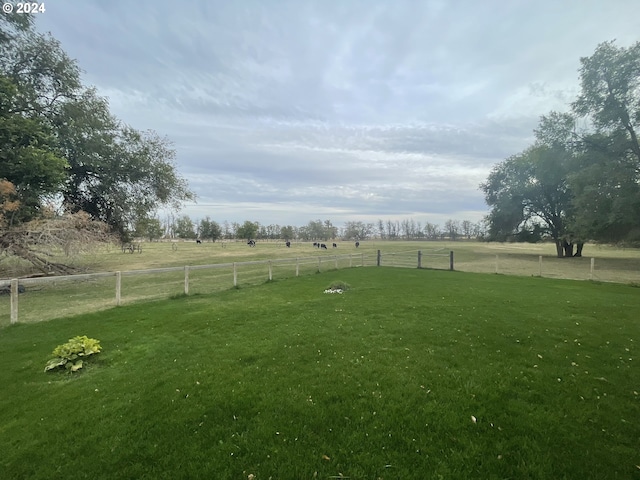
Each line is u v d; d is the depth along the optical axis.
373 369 4.41
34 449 2.87
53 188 13.87
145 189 20.53
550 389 3.82
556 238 35.00
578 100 22.41
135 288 12.76
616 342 5.54
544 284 13.10
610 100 20.58
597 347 5.29
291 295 10.47
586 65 21.55
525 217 37.31
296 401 3.57
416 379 4.08
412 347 5.29
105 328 6.69
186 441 2.93
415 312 7.68
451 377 4.14
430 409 3.37
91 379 4.30
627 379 4.13
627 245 22.53
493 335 5.88
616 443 2.86
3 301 10.01
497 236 39.16
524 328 6.32
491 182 40.09
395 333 6.06
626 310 7.95
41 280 7.51
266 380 4.11
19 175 12.85
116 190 19.62
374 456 2.68
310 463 2.62
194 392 3.83
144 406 3.55
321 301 9.23
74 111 16.83
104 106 18.06
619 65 20.14
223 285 13.22
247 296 10.35
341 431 3.02
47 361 4.92
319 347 5.33
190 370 4.49
